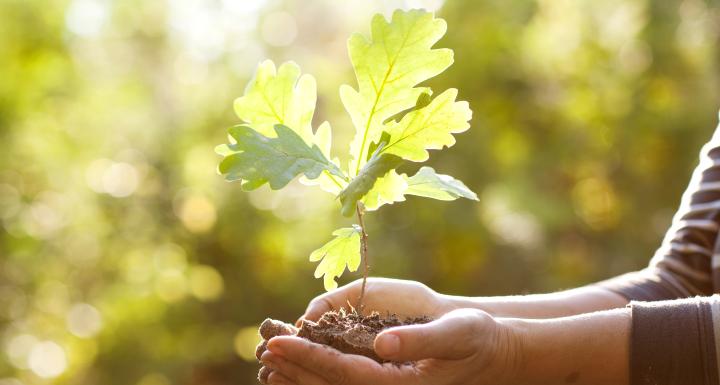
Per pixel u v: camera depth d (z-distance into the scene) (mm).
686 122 5449
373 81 1137
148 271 5672
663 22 5477
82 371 5465
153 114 6117
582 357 1060
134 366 5414
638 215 5672
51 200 5219
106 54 5996
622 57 5695
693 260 1365
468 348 982
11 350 5008
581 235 5719
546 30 5723
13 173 5020
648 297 1335
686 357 1022
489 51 5398
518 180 5430
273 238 5508
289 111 1150
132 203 5664
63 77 5230
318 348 960
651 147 5672
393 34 1122
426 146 1132
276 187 1036
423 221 5141
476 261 5305
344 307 1209
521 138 5676
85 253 5535
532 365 1057
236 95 5914
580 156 5594
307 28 6320
